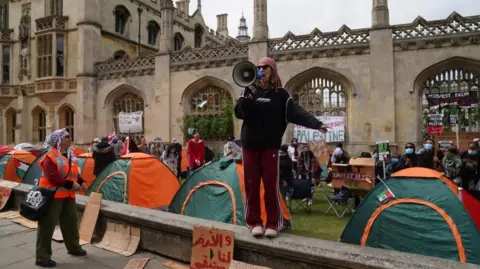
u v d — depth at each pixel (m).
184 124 19.95
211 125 19.00
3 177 12.03
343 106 16.89
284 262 3.91
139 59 21.86
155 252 5.36
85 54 22.59
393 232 5.14
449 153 9.32
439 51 15.01
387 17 15.93
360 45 16.23
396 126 15.55
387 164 10.67
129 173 8.33
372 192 5.62
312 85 17.48
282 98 3.72
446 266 3.11
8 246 5.80
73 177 5.20
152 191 8.40
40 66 24.22
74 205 5.29
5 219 7.55
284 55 17.55
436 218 4.89
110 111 22.84
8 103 26.91
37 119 25.67
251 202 4.09
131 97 22.42
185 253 4.96
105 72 22.69
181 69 20.30
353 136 16.27
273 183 3.89
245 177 3.98
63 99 23.77
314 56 17.03
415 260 3.28
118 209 5.91
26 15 26.00
